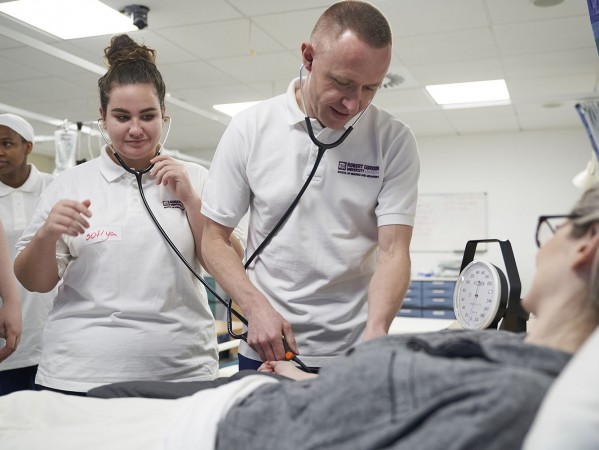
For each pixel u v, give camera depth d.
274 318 1.22
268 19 4.03
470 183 7.46
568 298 0.73
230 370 1.88
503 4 3.78
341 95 1.17
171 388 1.16
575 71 5.09
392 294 1.27
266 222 1.36
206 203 1.38
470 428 0.57
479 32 4.23
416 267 7.61
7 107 5.26
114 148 1.45
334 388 0.70
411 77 5.23
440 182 7.59
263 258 1.38
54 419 1.03
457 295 1.30
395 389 0.65
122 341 1.38
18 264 1.43
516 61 4.83
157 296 1.42
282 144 1.34
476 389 0.60
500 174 7.35
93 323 1.40
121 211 1.45
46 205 1.50
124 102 1.36
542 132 7.21
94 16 3.96
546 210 7.15
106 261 1.41
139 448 0.88
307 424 0.70
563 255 0.74
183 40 4.43
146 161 1.50
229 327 1.38
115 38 1.48
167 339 1.42
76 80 5.38
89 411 1.04
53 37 4.35
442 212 7.54
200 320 1.51
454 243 7.46
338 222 1.34
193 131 7.47
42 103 6.16
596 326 0.72
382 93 5.73
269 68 5.08
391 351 0.71
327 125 1.26
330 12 1.17
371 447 0.63
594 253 0.71
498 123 6.89
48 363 1.42
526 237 7.20
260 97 6.00
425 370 0.65
